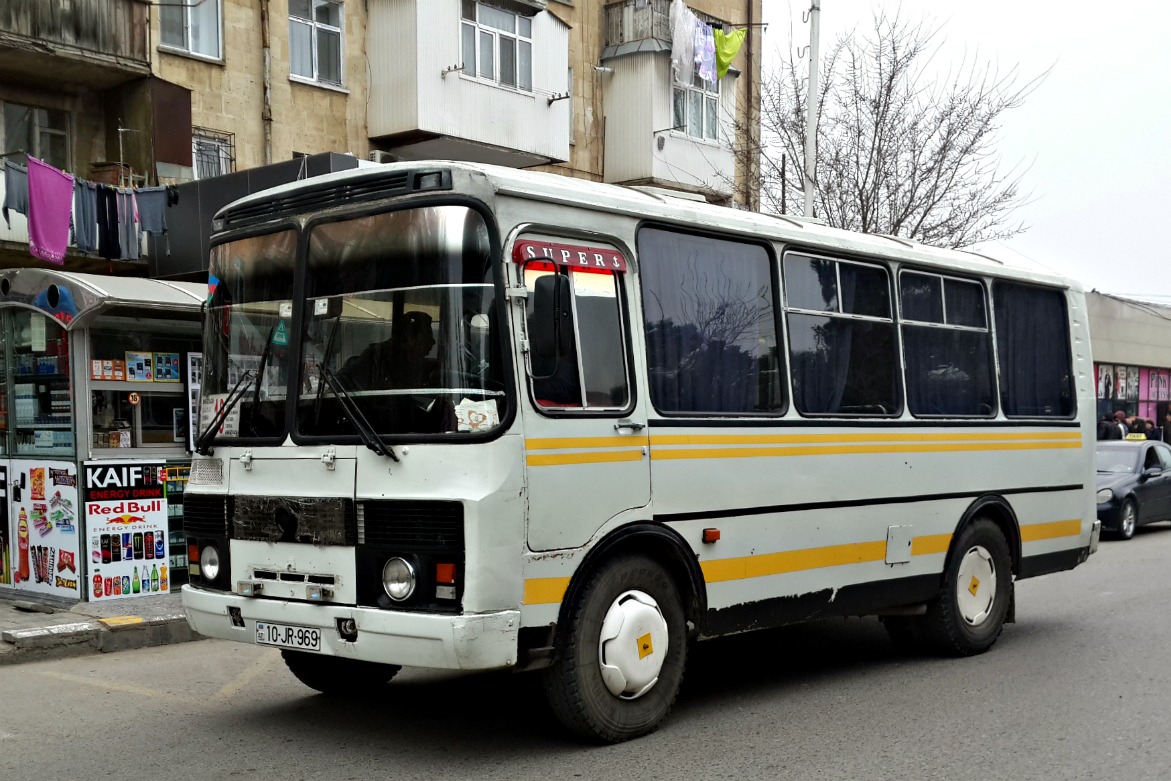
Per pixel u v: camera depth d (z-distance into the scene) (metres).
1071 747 6.02
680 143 26.23
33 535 10.09
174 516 10.20
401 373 5.57
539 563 5.54
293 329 6.00
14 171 14.41
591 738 5.93
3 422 10.37
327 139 21.00
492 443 5.36
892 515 7.92
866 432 7.72
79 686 7.55
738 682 7.75
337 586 5.63
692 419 6.47
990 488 8.86
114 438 9.94
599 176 26.19
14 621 9.04
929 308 8.57
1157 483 18.58
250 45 20.00
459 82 21.58
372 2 21.47
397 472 5.47
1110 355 32.94
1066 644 9.10
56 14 16.53
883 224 23.44
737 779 5.43
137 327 10.02
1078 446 9.91
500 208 5.60
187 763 5.74
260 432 6.10
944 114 23.66
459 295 5.47
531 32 22.97
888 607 8.06
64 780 5.46
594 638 5.85
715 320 6.80
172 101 18.06
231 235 6.49
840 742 6.12
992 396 9.05
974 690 7.45
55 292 9.67
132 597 9.88
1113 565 14.37
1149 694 7.27
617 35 26.09
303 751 5.95
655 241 6.48
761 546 6.88
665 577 6.27
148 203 14.90
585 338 5.96
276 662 8.41
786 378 7.21
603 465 5.91
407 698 7.19
